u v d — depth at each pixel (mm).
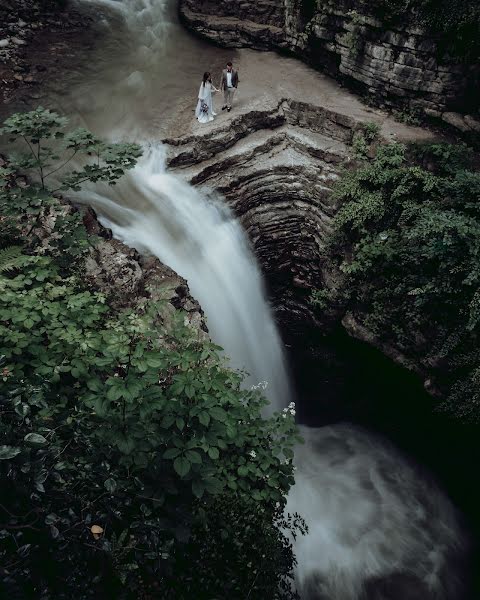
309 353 13727
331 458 12258
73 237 6977
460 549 10641
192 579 5094
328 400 13422
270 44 15391
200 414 4410
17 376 4883
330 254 12102
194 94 13609
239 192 12047
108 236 9188
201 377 4980
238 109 12648
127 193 10789
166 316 8188
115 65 14516
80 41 15242
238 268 12008
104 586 4449
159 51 15352
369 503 11281
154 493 4625
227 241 11758
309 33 13883
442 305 10289
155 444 4477
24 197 6688
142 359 4520
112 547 4430
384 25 11773
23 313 5426
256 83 13867
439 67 11523
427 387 10953
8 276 7004
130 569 4461
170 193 11211
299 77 14195
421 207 10555
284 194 12438
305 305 13586
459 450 11320
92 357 5262
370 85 12672
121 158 6805
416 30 11367
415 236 9953
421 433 12031
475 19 10672
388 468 12141
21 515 4113
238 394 6348
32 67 13797
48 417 4676
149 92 13539
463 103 11812
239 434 6012
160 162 11570
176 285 8805
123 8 16859
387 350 11586
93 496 4582
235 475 6117
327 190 12000
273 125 12891
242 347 11766
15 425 4340
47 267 7098
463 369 10297
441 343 10398
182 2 16672
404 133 11961
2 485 4066
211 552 5316
